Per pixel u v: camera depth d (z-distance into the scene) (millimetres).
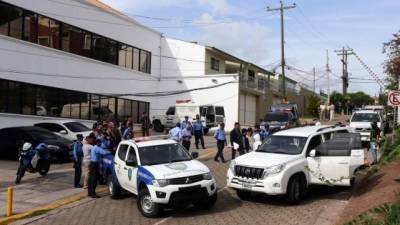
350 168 13391
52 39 31000
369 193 12750
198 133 27281
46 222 12266
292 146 14070
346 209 11750
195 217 12133
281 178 12812
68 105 32406
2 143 22594
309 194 14555
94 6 35219
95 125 19922
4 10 27047
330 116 58688
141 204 12477
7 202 14062
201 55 45812
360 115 28766
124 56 39438
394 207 9203
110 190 14945
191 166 12797
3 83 26984
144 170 12609
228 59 51281
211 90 45344
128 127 20922
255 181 13047
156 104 44969
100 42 36156
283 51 50281
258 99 54156
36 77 29406
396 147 18078
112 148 17109
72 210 13531
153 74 44406
